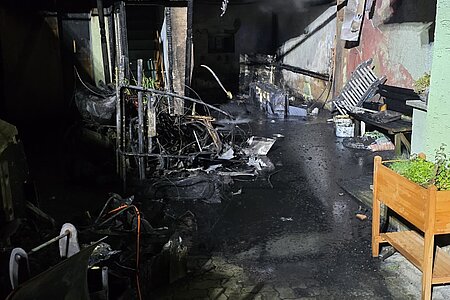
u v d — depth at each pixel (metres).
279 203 5.24
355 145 7.68
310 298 3.35
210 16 13.74
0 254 2.85
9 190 3.41
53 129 8.73
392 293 3.39
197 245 4.22
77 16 8.71
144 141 5.71
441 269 3.27
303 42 12.28
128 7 9.48
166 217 4.78
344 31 9.24
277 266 3.82
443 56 3.62
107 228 3.82
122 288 3.00
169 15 7.99
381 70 8.46
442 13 3.59
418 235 3.75
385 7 8.21
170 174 5.76
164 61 8.58
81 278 2.19
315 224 4.65
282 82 13.87
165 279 3.54
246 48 14.23
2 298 2.42
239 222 4.73
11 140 3.56
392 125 6.80
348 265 3.81
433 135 3.78
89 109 6.37
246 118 10.23
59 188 5.71
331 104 10.46
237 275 3.68
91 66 8.96
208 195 5.35
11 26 8.46
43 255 3.02
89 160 6.10
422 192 3.08
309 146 7.77
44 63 8.77
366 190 5.52
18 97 8.74
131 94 6.48
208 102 12.23
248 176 6.16
